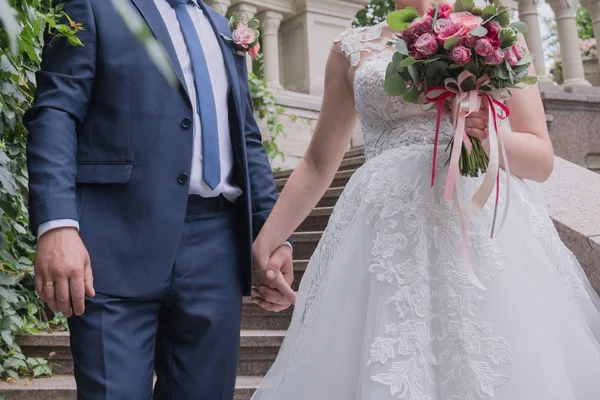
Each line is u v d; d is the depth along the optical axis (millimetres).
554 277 1912
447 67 1799
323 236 2229
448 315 1803
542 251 1947
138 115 1987
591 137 6699
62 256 1754
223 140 2152
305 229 5438
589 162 6723
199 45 2162
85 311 1888
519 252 1900
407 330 1779
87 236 1929
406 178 1979
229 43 2295
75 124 1957
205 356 2029
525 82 1824
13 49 829
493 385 1711
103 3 2029
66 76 1948
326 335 1944
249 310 4445
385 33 2230
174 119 2020
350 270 1978
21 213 3389
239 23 2336
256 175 2359
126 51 1999
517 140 1944
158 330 2104
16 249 4227
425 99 1913
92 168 1977
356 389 1861
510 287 1810
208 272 2059
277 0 8555
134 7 2053
